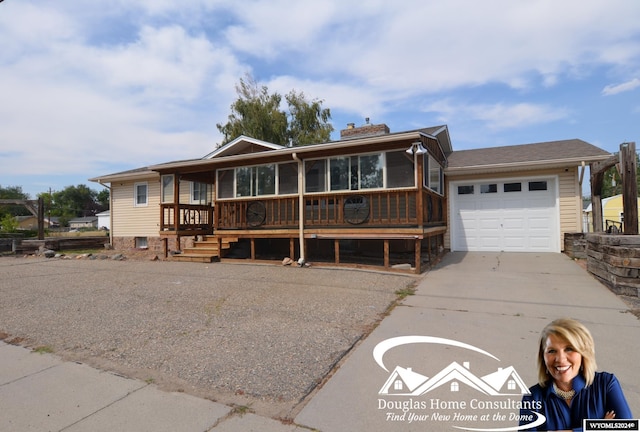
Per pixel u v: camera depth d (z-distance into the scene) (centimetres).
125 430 236
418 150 797
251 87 2745
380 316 489
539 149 1158
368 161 899
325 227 927
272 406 266
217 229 1105
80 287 730
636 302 520
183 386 300
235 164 1075
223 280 777
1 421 250
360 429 234
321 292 639
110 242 1670
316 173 975
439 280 714
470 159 1181
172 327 460
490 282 678
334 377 312
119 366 343
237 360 351
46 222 6344
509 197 1084
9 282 806
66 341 416
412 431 232
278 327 450
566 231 1010
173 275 856
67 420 250
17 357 370
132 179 1611
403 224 818
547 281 671
